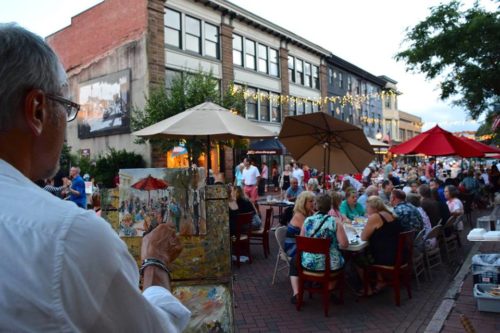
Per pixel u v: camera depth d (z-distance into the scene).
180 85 15.06
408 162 39.44
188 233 2.82
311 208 5.86
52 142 1.03
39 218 0.81
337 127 6.40
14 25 0.97
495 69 11.70
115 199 2.88
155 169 2.90
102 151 18.81
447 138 8.63
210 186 2.88
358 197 9.48
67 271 0.79
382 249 5.38
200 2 19.45
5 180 0.87
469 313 4.86
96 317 0.83
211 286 2.80
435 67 12.45
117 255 0.89
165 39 17.92
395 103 45.16
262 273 6.84
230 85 17.39
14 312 0.76
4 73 0.90
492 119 15.90
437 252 6.86
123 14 17.83
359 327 4.58
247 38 22.69
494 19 10.91
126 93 17.62
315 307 5.24
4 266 0.77
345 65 32.94
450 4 11.91
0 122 0.92
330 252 5.08
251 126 7.11
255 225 8.31
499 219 5.51
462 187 12.75
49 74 0.99
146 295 1.33
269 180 24.00
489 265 5.15
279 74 25.31
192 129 6.54
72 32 20.27
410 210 6.30
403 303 5.36
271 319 4.86
